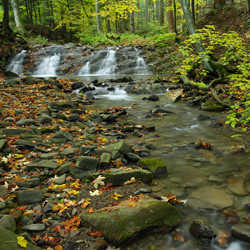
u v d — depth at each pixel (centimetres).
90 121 704
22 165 419
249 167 430
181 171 426
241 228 270
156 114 800
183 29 2273
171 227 280
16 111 684
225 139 572
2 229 240
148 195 340
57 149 495
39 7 2797
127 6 1293
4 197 324
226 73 1045
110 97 1066
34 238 259
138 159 455
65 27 3266
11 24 2725
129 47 1892
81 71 1694
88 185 369
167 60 1650
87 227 277
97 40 2183
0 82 1107
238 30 1449
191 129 656
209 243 258
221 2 1816
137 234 262
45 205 317
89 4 2895
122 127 669
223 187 368
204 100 907
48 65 1755
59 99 918
